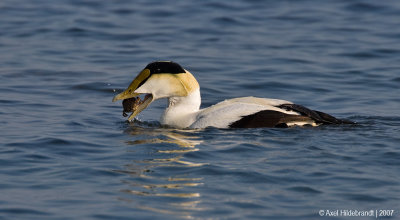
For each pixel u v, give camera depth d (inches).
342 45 911.0
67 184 400.5
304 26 1025.5
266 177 410.9
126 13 1111.0
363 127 532.1
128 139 504.7
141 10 1131.9
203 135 506.0
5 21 1042.1
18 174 416.5
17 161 442.0
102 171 423.5
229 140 489.7
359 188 395.2
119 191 389.7
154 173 420.2
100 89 708.7
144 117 605.0
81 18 1064.8
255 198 379.2
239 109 532.4
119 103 655.1
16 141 489.7
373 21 1051.3
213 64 813.2
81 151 468.8
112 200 375.9
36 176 413.7
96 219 349.7
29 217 351.6
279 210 363.3
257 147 470.9
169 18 1079.0
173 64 565.6
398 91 702.5
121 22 1048.8
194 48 896.9
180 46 908.0
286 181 405.4
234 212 360.2
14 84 714.8
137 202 373.4
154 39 947.3
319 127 525.7
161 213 358.6
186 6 1158.3
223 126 528.1
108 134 521.3
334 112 621.3
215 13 1108.5
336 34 974.4
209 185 398.9
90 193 386.0
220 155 455.5
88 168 428.8
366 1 1169.4
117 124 564.1
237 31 996.6
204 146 476.7
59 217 351.9
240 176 413.4
